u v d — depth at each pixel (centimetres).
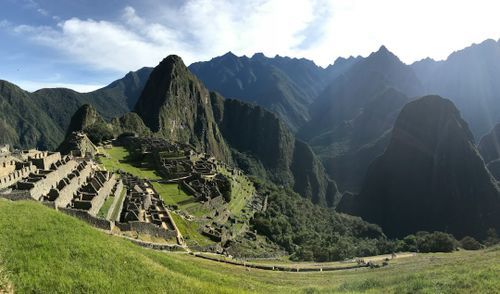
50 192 4066
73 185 4709
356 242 11919
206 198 8400
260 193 14825
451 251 9038
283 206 13975
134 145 13825
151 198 6519
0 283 1239
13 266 1430
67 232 1997
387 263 5747
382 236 15050
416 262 5438
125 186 6812
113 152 12612
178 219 6294
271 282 3262
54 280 1391
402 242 10375
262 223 9625
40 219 2152
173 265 2412
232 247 6569
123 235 3925
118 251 1928
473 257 4691
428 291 2038
